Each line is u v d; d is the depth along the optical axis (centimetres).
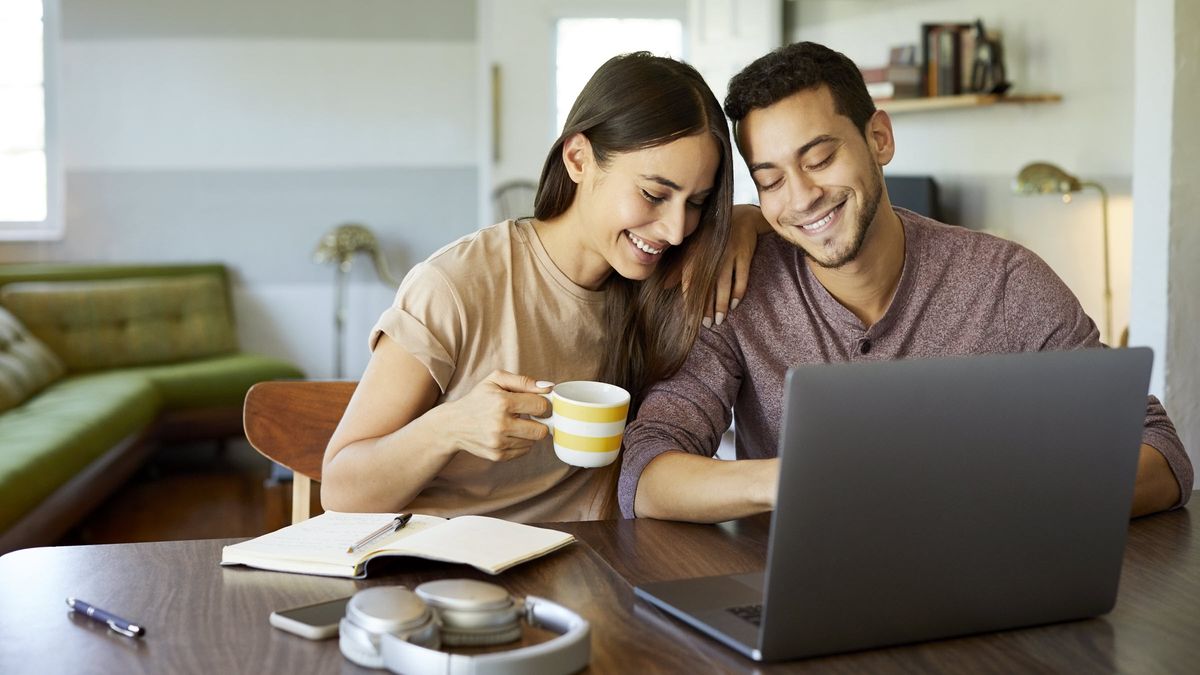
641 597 121
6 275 564
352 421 166
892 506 105
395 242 643
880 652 109
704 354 176
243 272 632
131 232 622
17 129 619
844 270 171
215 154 625
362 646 103
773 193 167
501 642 107
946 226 184
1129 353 113
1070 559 115
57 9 612
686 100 155
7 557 133
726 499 142
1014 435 108
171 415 521
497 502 178
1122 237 434
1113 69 432
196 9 616
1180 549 141
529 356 173
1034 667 106
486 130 642
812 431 100
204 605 118
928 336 177
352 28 629
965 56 492
